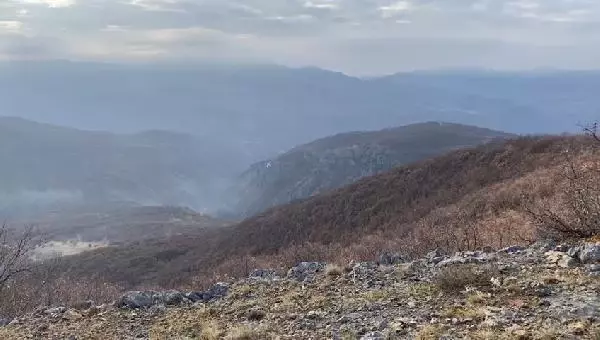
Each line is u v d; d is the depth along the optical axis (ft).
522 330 18.11
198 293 30.53
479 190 140.87
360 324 21.58
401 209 169.99
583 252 25.44
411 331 19.81
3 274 45.09
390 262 33.73
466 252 31.30
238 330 22.12
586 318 18.57
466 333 18.71
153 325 25.72
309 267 33.32
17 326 27.68
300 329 22.13
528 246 30.53
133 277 217.15
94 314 28.66
